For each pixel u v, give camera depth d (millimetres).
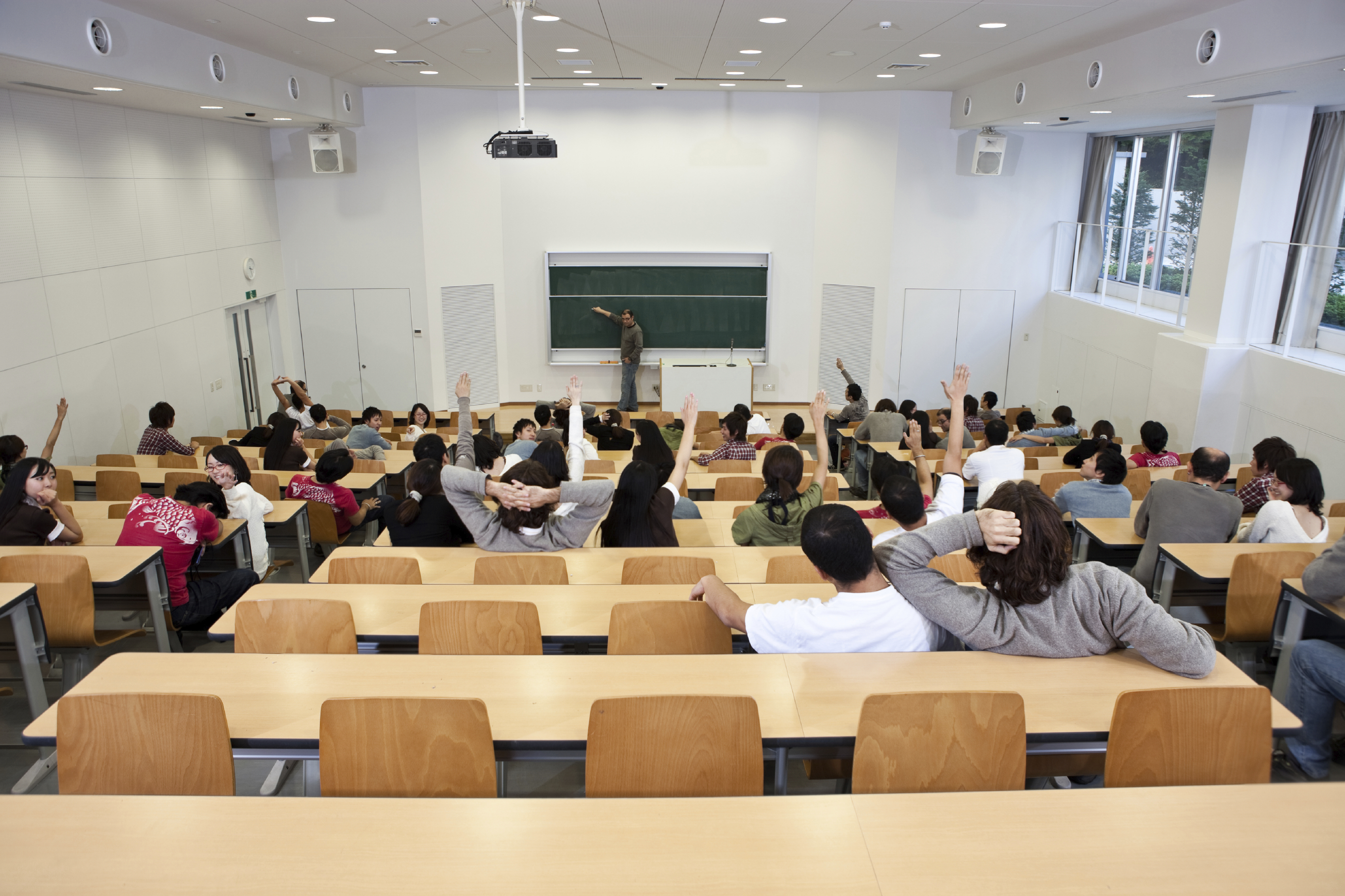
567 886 1674
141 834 1807
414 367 12062
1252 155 7570
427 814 1868
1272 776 3359
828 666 2561
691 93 11844
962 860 1748
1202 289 8164
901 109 11227
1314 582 3113
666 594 3293
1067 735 2236
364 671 2613
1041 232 11758
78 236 7574
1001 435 6266
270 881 1688
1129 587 2461
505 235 12234
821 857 1750
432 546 4086
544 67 9250
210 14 6367
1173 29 6410
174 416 8570
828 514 2555
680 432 8562
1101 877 1705
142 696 2229
